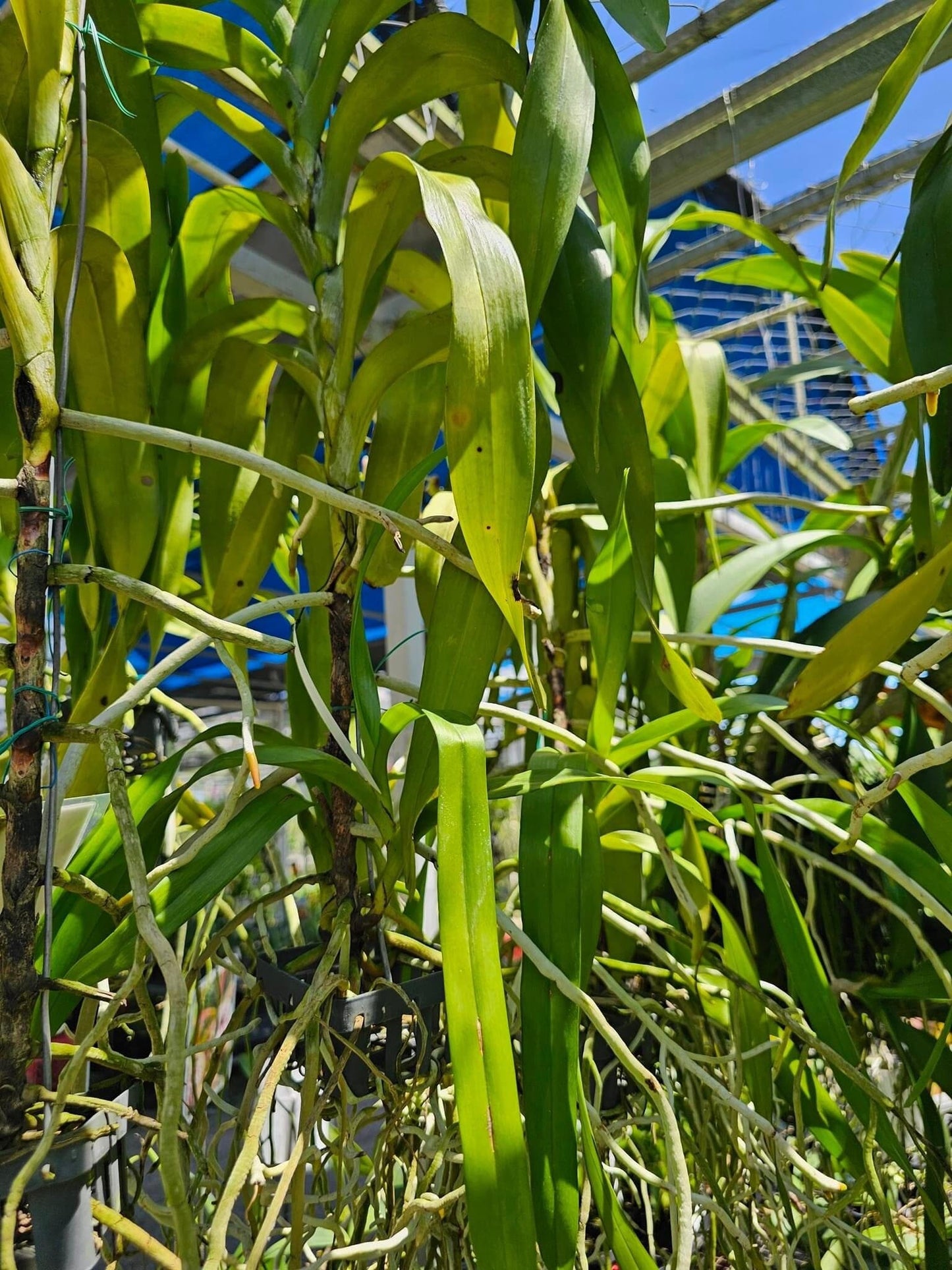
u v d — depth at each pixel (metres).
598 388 0.42
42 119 0.34
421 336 0.42
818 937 0.57
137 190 0.46
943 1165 0.49
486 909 0.30
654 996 0.58
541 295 0.36
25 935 0.30
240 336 0.51
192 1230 0.24
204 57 0.48
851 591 0.83
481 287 0.33
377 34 0.81
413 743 0.39
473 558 0.33
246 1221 0.40
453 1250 0.41
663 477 0.72
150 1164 0.48
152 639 0.50
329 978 0.36
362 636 0.40
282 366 0.50
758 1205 0.55
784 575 0.84
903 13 0.80
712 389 0.76
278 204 0.48
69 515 0.33
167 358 0.53
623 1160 0.39
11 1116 0.30
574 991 0.36
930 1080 0.54
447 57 0.43
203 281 0.60
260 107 0.73
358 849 0.46
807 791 0.69
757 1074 0.49
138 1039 0.54
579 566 0.76
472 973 0.29
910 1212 0.63
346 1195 0.42
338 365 0.45
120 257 0.41
